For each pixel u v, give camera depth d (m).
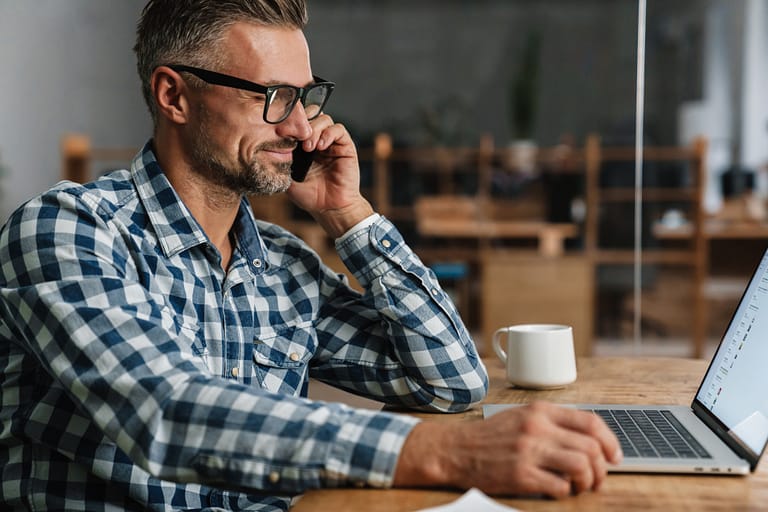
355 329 1.20
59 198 0.97
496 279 4.71
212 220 1.09
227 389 0.81
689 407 1.08
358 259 1.18
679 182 5.89
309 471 0.78
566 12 8.92
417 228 6.40
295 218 5.75
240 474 0.79
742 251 5.23
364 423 0.80
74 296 0.89
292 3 1.05
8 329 1.00
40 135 6.04
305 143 1.19
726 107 7.18
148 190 1.05
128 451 0.81
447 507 0.70
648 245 5.42
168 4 1.06
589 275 4.68
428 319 1.15
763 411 0.84
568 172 6.36
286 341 1.15
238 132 1.04
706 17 7.22
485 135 9.05
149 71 1.09
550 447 0.77
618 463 0.79
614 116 8.87
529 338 1.22
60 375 0.85
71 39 6.18
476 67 9.06
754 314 0.97
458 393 1.13
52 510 0.96
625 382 1.26
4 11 5.96
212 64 1.04
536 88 8.95
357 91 9.16
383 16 9.12
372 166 6.91
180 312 1.04
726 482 0.81
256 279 1.15
